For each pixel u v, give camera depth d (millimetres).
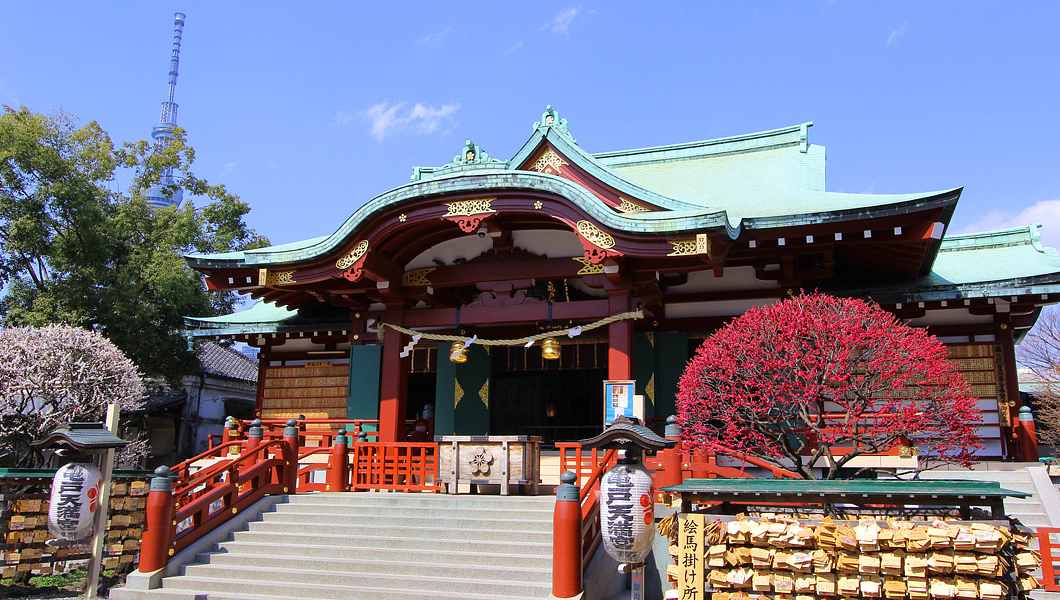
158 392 26406
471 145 15945
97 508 10367
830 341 9797
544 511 10742
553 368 17172
